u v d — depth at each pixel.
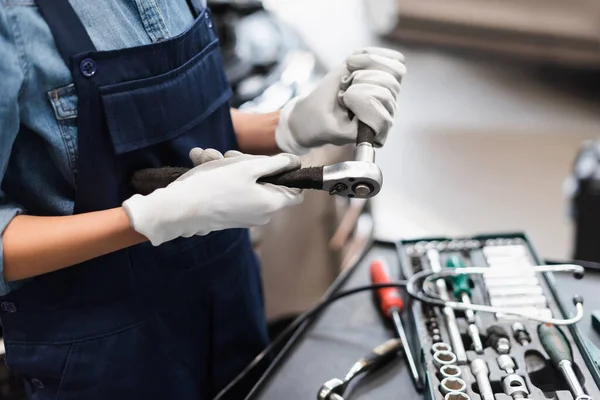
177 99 0.83
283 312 1.59
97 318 0.84
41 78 0.72
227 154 0.79
